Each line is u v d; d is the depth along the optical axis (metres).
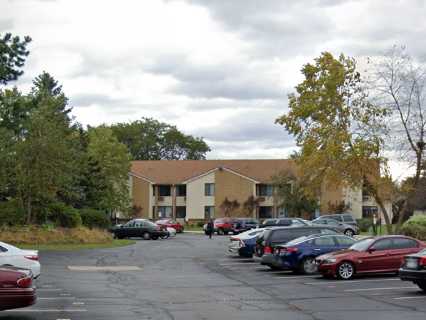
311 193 36.44
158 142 112.06
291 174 69.50
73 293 18.73
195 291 19.39
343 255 22.69
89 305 16.14
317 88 34.62
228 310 15.38
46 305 16.11
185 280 22.77
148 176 80.81
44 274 24.50
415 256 18.45
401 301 17.02
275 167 78.25
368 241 23.50
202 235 58.91
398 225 35.56
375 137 33.53
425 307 15.88
